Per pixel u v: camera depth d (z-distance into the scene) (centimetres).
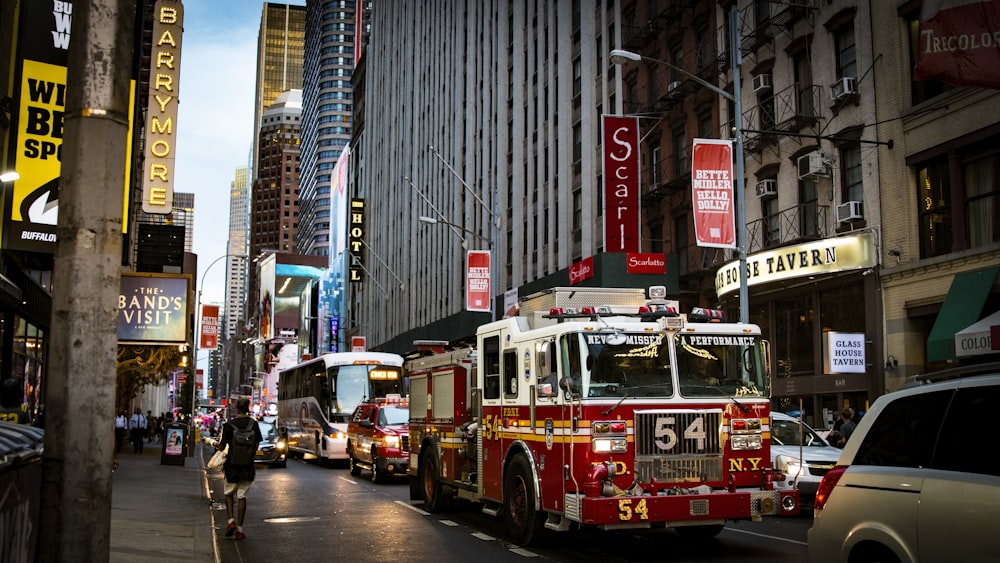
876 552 615
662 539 1226
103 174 432
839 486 651
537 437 1122
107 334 426
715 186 2012
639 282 2952
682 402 1043
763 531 1313
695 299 3144
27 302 1950
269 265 17762
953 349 1881
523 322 1226
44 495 409
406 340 6328
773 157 2698
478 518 1498
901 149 2192
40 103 1542
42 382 2250
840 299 2412
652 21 3266
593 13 3916
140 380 3709
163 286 2220
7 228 1494
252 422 1298
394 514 1553
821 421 2475
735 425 1055
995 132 1917
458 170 5825
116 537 1161
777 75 2681
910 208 2167
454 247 5781
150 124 2184
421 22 7169
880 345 2219
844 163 2409
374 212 8869
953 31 1517
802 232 2550
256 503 1762
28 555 486
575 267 3222
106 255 429
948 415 591
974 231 1997
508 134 4972
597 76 3878
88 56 436
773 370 2698
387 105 8444
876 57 2281
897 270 2173
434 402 1588
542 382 1108
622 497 982
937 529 559
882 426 645
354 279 9044
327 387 3009
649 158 3431
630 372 1047
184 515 1465
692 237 3102
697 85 3064
